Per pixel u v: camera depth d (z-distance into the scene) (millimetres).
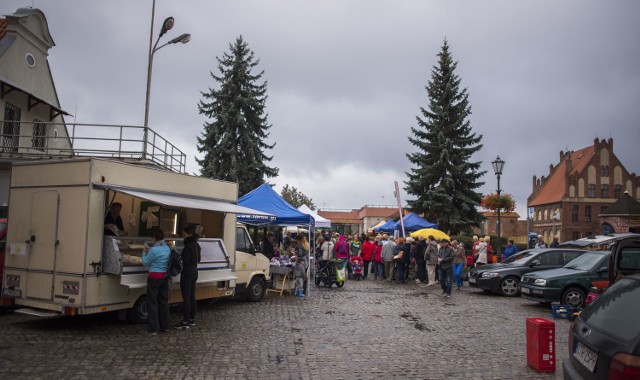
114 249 8836
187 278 9422
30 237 9141
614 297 4895
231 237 12188
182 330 9125
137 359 6988
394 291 16797
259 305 12680
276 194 17719
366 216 92938
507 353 7898
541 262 16125
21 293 9148
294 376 6395
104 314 10562
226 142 33000
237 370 6594
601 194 69125
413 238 22672
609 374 3996
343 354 7617
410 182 34062
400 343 8484
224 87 34000
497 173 21594
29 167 9328
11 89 19469
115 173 9070
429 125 34375
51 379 6004
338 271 17453
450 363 7215
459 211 33312
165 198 9836
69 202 8781
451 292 16891
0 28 21109
